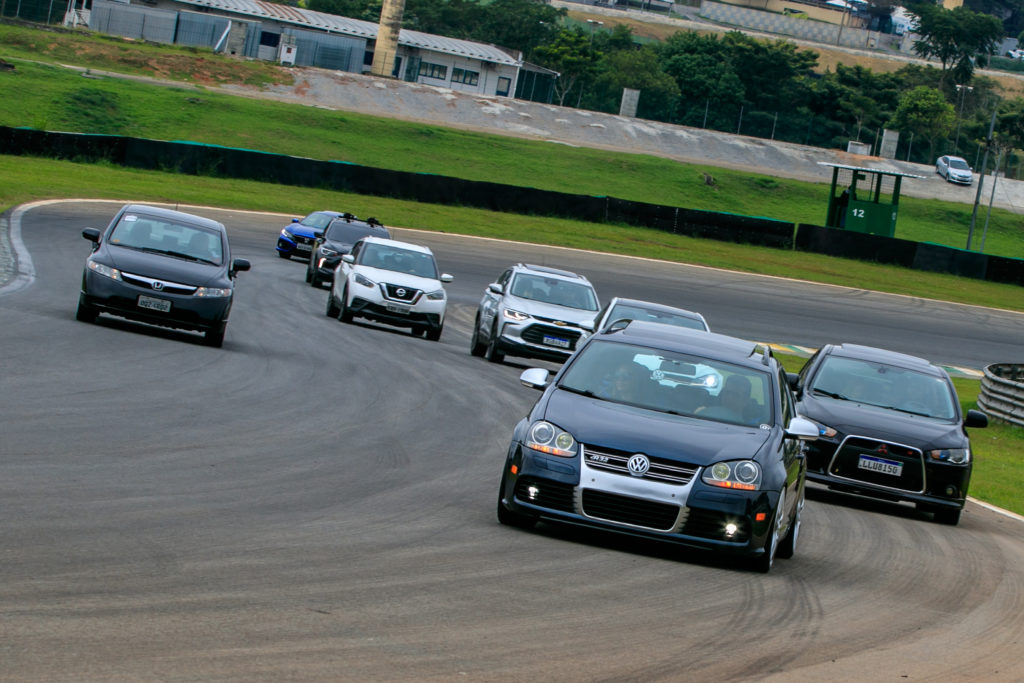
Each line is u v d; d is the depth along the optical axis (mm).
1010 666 18891
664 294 112000
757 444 24078
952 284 148750
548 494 23703
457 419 41656
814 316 112750
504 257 119562
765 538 23391
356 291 70250
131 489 23469
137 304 48375
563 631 17344
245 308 69125
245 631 15336
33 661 13242
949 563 29219
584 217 157875
